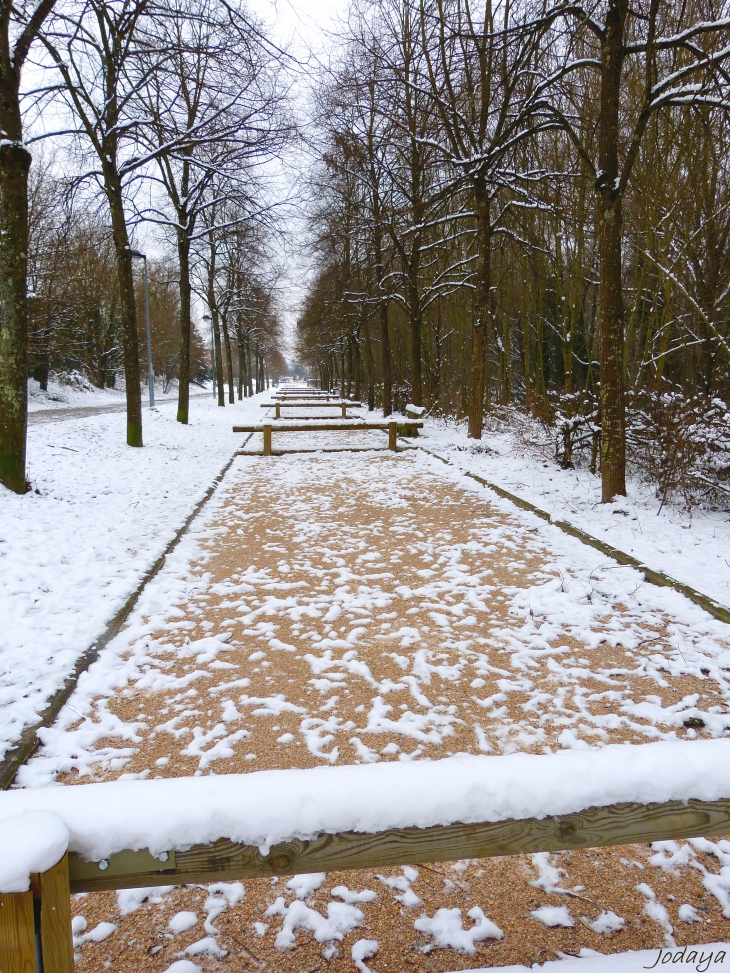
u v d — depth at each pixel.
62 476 9.02
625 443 8.27
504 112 9.88
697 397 8.05
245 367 47.12
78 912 2.16
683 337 11.47
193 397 43.97
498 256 18.02
